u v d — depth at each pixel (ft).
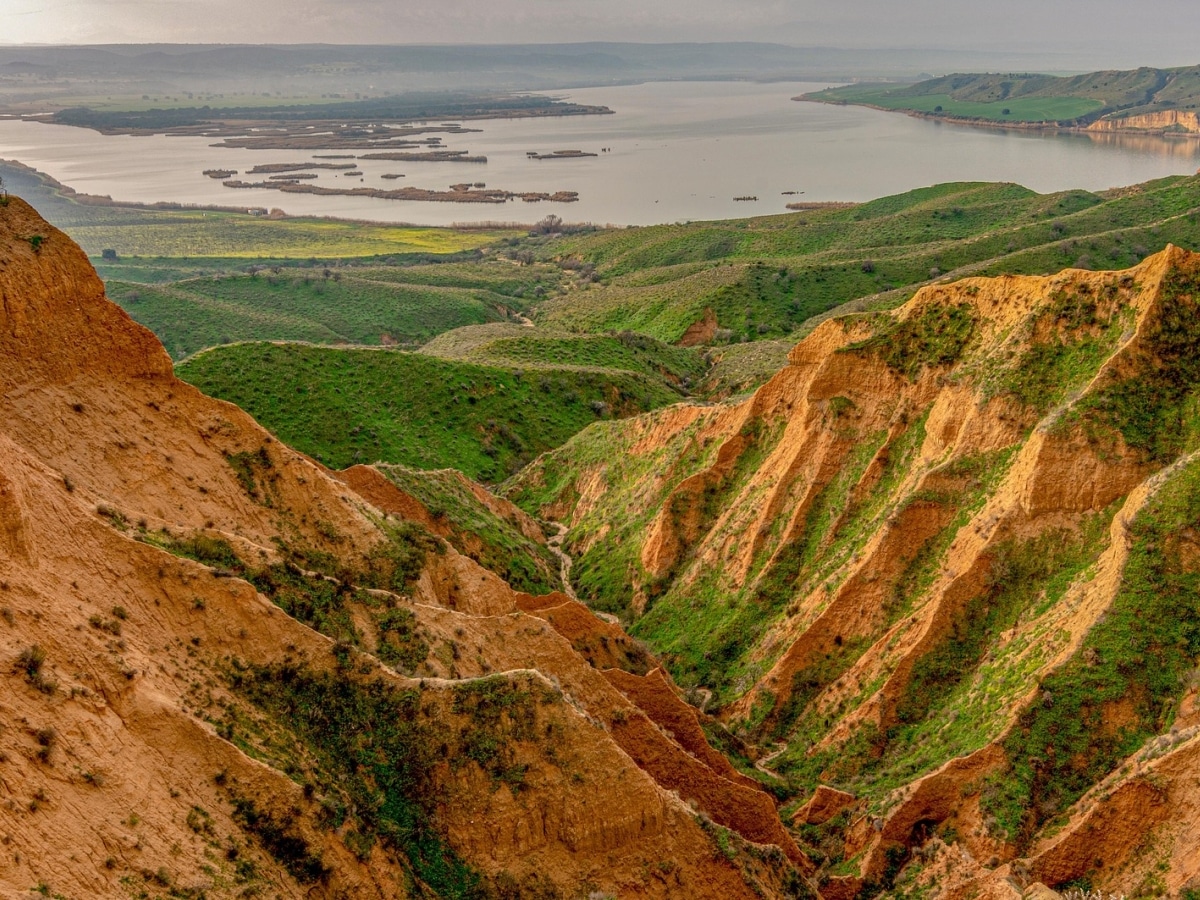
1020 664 158.40
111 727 89.25
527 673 125.39
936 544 191.31
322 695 114.42
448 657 135.85
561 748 120.78
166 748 93.50
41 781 79.87
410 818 112.88
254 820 95.66
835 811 158.30
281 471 157.07
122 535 108.06
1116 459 171.01
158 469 138.41
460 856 113.39
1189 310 181.78
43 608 92.07
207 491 143.95
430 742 116.67
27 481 101.71
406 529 174.50
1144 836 123.65
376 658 125.90
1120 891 120.98
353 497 174.91
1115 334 188.03
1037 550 172.55
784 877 133.08
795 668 193.16
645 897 118.21
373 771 113.19
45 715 84.07
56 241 138.41
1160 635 146.30
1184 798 122.11
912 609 185.37
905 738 168.14
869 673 181.16
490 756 118.01
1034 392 192.75
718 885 123.24
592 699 148.05
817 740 179.93
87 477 127.85
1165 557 151.84
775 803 165.27
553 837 117.50
